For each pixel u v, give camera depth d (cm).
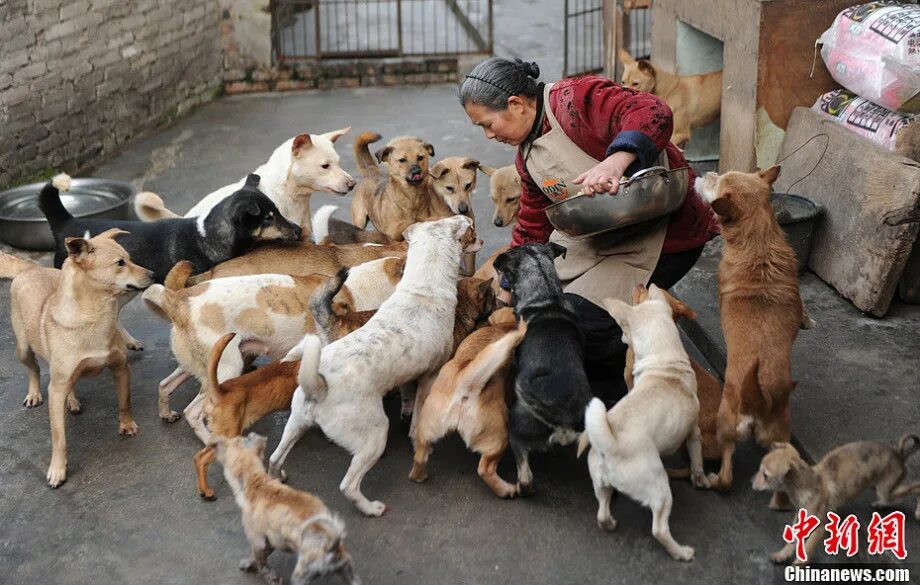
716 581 346
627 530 373
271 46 1052
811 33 609
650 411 349
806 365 473
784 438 377
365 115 962
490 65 408
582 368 383
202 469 388
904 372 463
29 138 778
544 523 380
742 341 391
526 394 373
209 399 420
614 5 906
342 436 374
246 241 496
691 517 378
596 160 410
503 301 473
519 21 1268
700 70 785
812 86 620
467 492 400
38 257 643
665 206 392
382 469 418
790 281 404
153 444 442
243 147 884
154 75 938
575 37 1140
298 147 592
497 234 663
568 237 423
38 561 370
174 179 806
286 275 446
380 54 1073
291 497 331
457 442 436
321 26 1270
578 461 419
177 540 379
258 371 394
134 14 898
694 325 518
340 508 393
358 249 507
